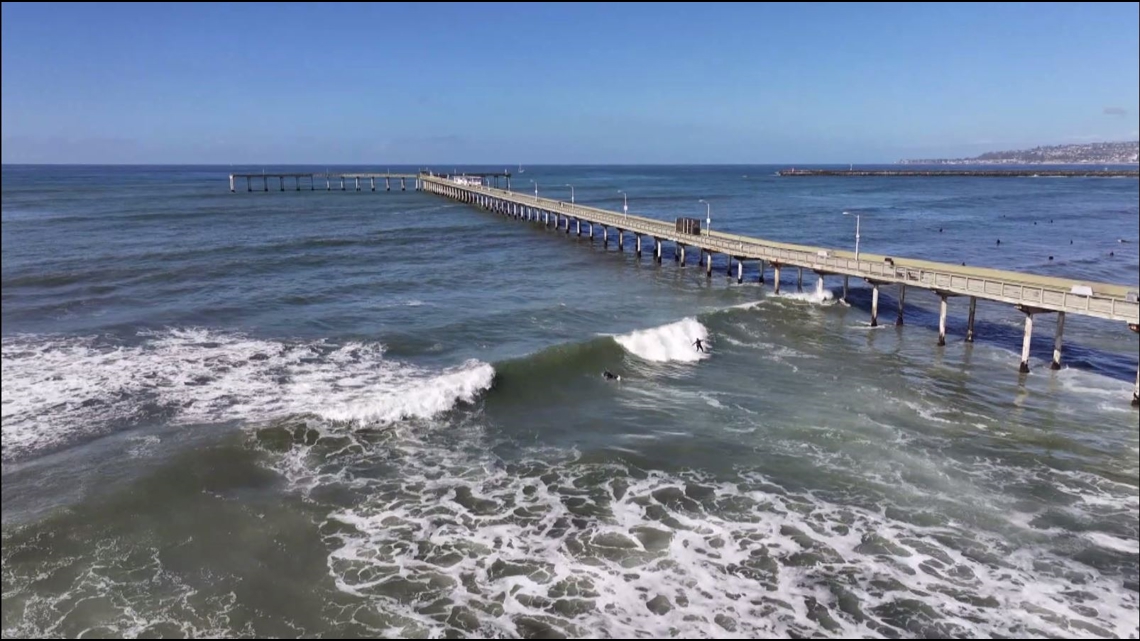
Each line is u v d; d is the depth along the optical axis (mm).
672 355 29984
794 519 16984
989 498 18094
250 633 12867
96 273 45312
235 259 51844
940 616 13570
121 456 19359
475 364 28734
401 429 21688
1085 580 14719
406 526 16484
